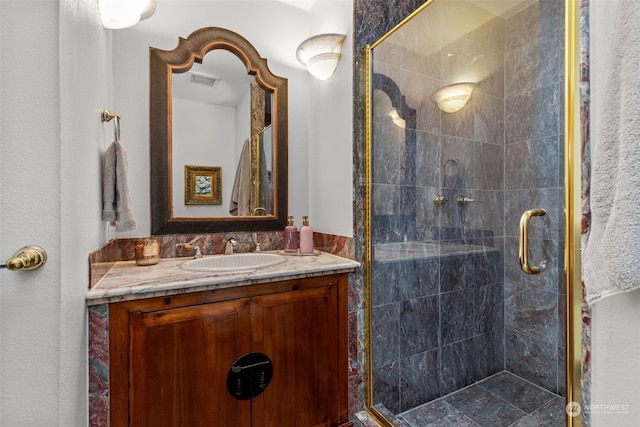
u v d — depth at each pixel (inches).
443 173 66.4
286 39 73.8
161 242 60.6
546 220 64.2
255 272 48.5
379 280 60.2
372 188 60.5
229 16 67.4
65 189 29.3
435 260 66.0
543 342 65.6
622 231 18.3
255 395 47.7
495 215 71.7
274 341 49.5
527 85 67.1
